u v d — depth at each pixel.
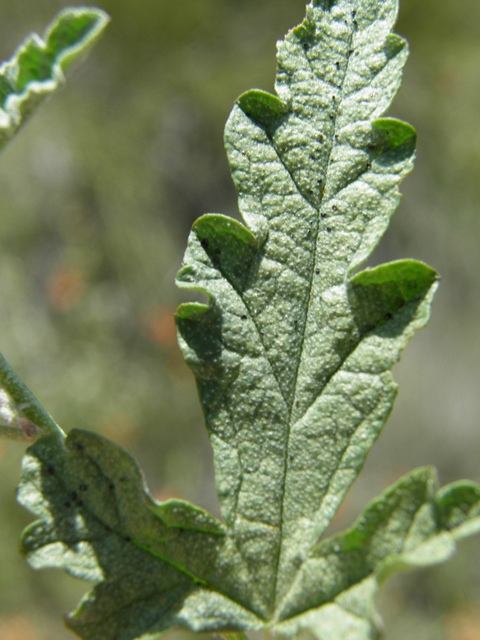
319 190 0.07
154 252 0.43
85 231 0.43
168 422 0.41
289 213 0.07
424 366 0.47
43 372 0.40
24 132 0.43
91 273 0.42
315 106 0.07
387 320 0.07
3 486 0.36
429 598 0.38
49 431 0.07
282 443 0.07
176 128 0.45
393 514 0.06
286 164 0.07
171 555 0.06
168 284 0.43
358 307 0.07
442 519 0.06
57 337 0.41
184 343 0.07
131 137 0.44
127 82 0.45
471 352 0.47
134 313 0.42
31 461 0.06
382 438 0.46
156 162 0.45
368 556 0.06
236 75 0.45
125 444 0.39
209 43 0.47
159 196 0.44
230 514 0.06
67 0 0.46
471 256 0.46
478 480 0.45
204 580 0.06
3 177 0.43
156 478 0.40
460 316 0.47
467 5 0.46
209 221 0.07
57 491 0.06
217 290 0.07
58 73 0.07
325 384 0.07
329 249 0.07
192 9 0.46
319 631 0.06
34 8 0.46
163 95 0.45
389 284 0.07
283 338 0.07
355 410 0.07
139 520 0.06
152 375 0.41
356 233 0.07
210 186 0.46
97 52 0.45
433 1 0.46
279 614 0.06
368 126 0.07
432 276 0.07
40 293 0.42
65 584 0.35
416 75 0.46
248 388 0.07
